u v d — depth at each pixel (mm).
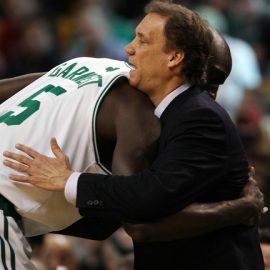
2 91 8562
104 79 7938
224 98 18812
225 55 8141
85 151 7832
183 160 7441
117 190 7375
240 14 22469
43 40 20219
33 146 7781
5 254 7703
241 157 7844
